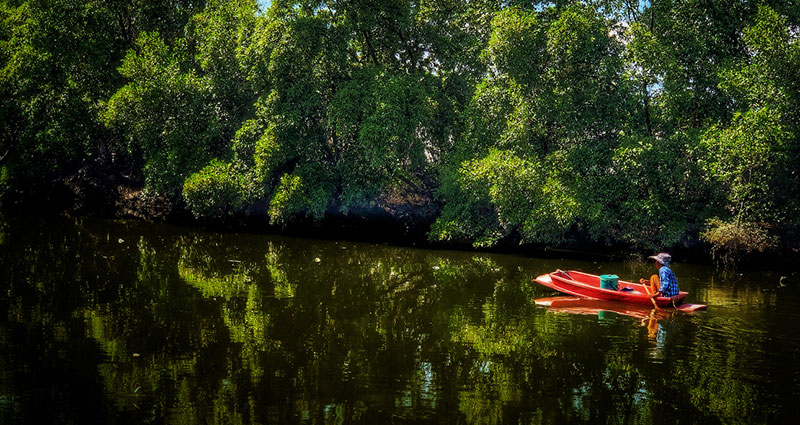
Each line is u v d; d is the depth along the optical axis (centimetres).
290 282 1385
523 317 1102
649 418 671
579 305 1205
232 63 2286
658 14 1888
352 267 1623
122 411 663
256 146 2092
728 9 1892
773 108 1612
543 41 1909
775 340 967
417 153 2158
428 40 2273
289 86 2119
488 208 2084
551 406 697
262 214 2372
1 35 2575
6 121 2473
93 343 891
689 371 820
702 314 1136
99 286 1255
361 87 2062
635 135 1742
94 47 2480
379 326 1025
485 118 1958
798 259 1673
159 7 2678
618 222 1853
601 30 1800
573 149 1841
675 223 1742
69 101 2402
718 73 1731
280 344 912
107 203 2527
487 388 750
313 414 662
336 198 2333
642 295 1196
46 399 692
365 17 2123
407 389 742
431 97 2128
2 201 2555
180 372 784
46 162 2595
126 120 2289
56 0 2420
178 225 2327
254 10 2330
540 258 1850
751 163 1603
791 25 1864
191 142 2341
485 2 2139
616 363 851
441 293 1305
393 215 2303
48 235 1897
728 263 1695
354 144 2197
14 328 951
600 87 1828
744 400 725
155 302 1145
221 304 1148
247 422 639
